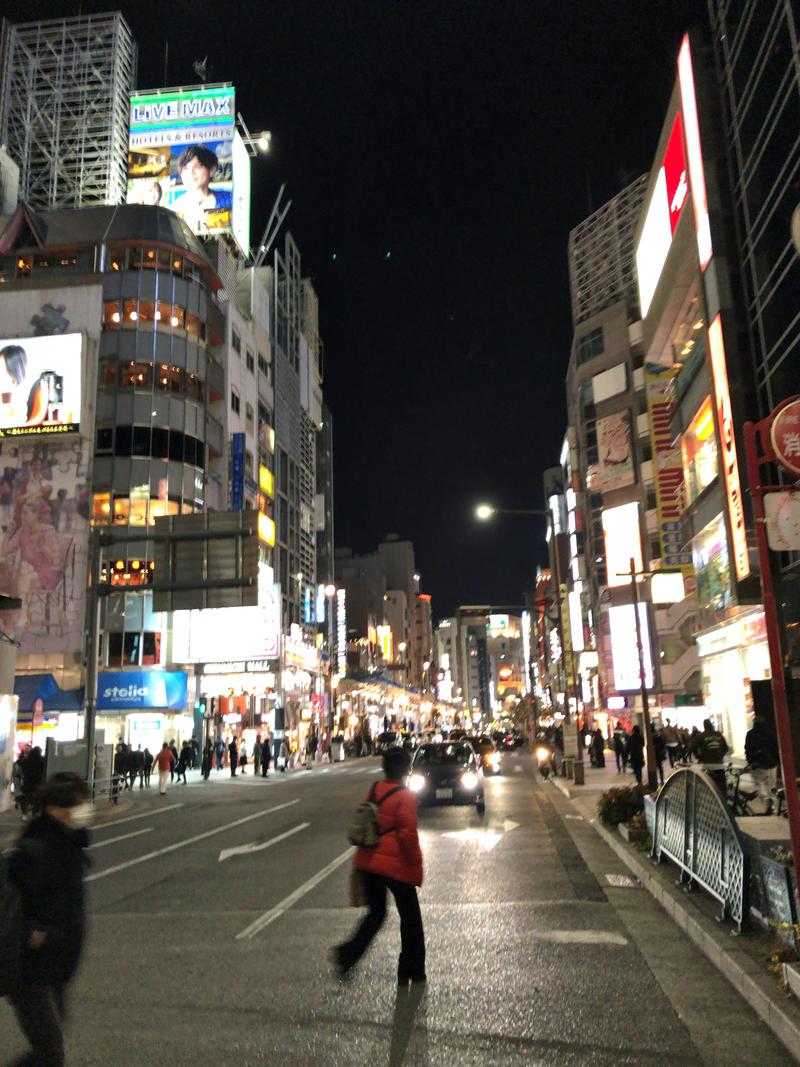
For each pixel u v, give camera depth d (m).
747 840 6.85
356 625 103.44
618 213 67.06
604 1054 4.91
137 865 13.07
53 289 45.16
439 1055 4.95
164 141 63.19
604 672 56.09
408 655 141.50
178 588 22.33
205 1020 5.64
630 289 63.31
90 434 43.62
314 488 77.50
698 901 8.16
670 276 26.03
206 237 61.72
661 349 30.23
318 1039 5.25
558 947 7.35
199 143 62.97
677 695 43.44
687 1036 5.14
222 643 43.84
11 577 42.22
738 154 20.89
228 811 21.42
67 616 42.03
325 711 67.94
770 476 19.25
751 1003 5.57
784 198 18.12
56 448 43.31
